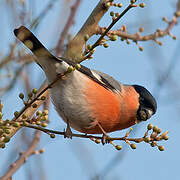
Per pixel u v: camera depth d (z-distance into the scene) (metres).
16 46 6.14
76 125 9.07
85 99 8.52
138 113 9.80
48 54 7.31
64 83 8.39
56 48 7.88
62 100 8.46
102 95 8.77
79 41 7.94
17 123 5.59
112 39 6.20
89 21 8.09
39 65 8.02
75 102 8.47
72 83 8.41
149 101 9.88
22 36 6.45
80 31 8.09
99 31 8.14
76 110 8.55
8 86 5.83
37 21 6.74
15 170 7.02
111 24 6.14
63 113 8.73
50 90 8.49
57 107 8.69
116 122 9.49
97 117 8.82
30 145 7.54
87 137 7.45
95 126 9.09
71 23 8.32
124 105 9.46
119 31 8.15
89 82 8.62
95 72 9.21
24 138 7.71
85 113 8.62
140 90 9.98
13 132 6.99
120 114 9.42
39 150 7.49
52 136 6.29
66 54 7.91
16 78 6.00
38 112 6.02
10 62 5.87
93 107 8.65
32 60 6.45
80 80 8.48
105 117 8.97
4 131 5.46
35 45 6.99
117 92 9.27
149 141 6.33
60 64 7.57
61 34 8.10
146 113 9.80
